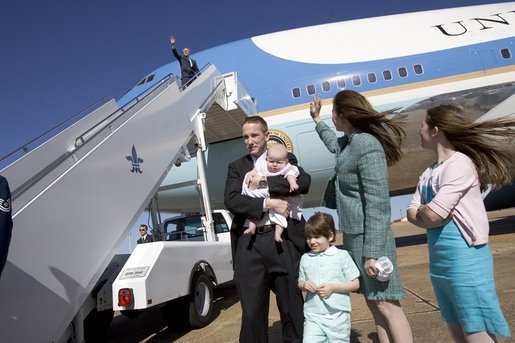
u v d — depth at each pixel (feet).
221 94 26.30
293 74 32.53
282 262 7.86
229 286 28.89
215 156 31.78
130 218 12.65
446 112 7.11
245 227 8.23
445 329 11.53
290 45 34.53
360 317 14.28
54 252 9.17
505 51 31.27
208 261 17.78
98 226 10.91
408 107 30.30
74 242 9.86
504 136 7.11
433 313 13.43
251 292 7.82
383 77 31.17
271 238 7.89
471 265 6.42
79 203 10.31
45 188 9.45
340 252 8.12
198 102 21.68
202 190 20.86
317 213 8.35
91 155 11.24
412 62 31.42
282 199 7.81
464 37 32.30
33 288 8.45
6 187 6.01
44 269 8.80
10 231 5.84
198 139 20.98
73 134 13.28
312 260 8.27
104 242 11.05
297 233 8.16
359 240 7.70
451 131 6.98
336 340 7.89
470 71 30.78
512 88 30.19
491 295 6.32
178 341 15.03
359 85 31.17
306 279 8.27
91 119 14.29
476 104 30.17
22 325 8.09
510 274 17.92
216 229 25.11
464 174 6.57
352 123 8.00
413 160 31.48
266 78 32.76
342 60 32.48
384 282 7.32
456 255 6.51
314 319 8.06
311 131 30.96
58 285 9.13
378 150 7.41
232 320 17.22
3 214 5.78
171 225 26.07
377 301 7.57
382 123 8.04
